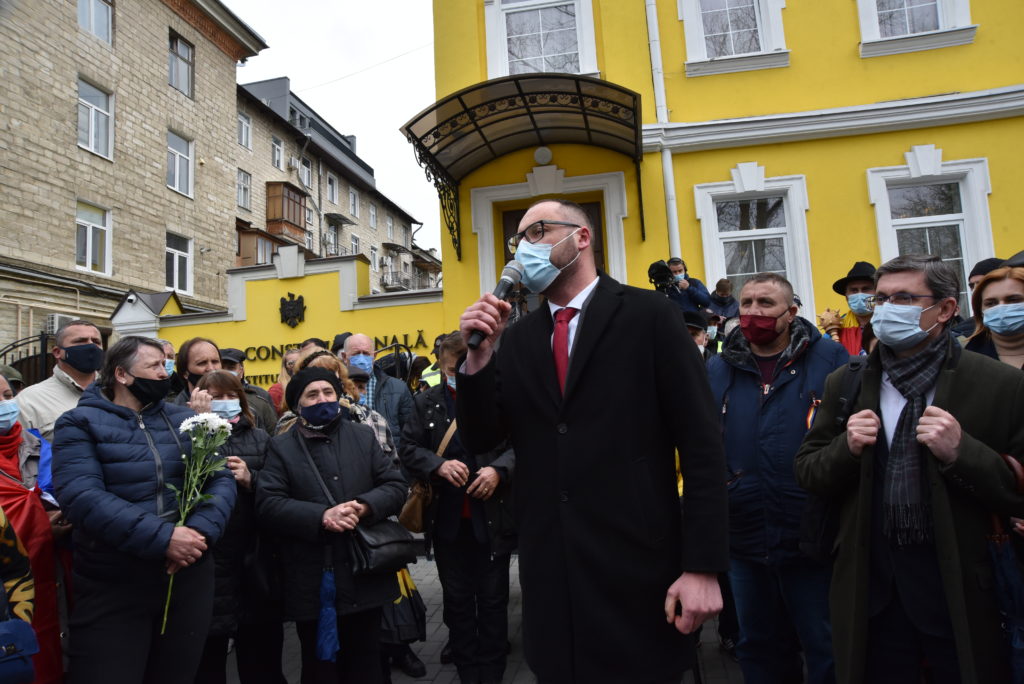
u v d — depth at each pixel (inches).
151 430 119.0
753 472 119.7
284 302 379.6
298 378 139.3
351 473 135.2
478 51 333.4
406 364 298.5
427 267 1717.5
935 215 305.1
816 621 110.5
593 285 84.9
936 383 86.8
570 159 323.9
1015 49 302.0
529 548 78.9
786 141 309.7
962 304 299.4
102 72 636.7
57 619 118.5
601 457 75.6
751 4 324.8
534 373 81.6
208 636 129.4
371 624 133.5
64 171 591.5
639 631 73.2
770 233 313.3
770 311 123.3
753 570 119.6
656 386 77.4
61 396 164.4
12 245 543.5
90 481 108.4
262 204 995.9
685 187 315.3
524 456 81.2
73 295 591.2
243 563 136.8
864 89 309.0
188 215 738.2
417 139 284.8
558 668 74.6
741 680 150.5
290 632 201.9
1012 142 297.4
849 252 301.6
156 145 699.4
